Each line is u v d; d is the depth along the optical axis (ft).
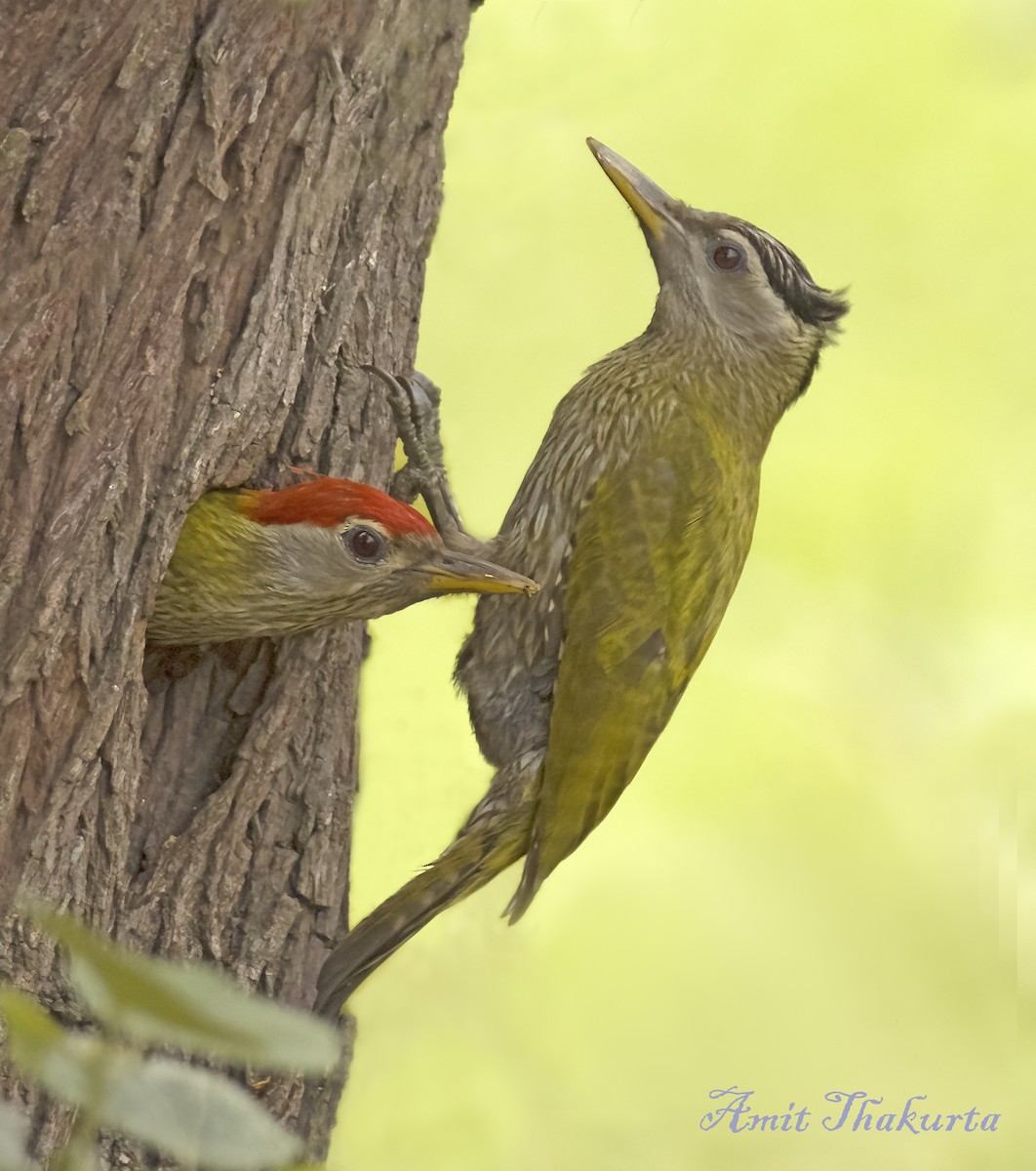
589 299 40.04
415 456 30.89
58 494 23.91
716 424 33.86
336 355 28.30
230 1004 10.11
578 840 31.50
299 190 26.94
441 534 31.42
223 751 27.45
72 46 24.52
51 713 23.90
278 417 26.76
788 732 41.32
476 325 39.93
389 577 27.17
